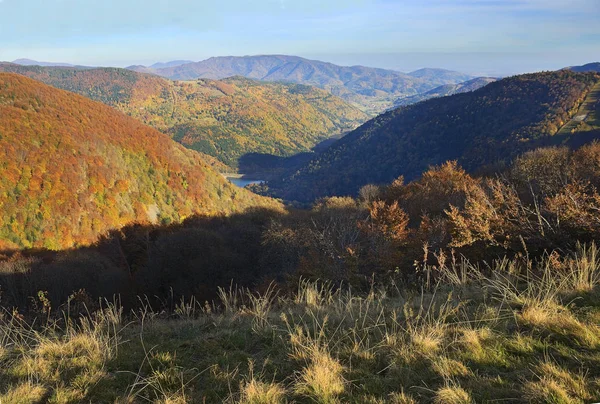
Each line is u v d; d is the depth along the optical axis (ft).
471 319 11.45
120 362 11.02
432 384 8.40
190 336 13.10
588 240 17.52
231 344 11.91
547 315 10.56
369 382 8.75
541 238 18.33
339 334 11.59
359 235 37.73
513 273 15.40
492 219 20.45
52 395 9.21
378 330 11.55
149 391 9.36
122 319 16.33
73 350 11.85
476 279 15.99
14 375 10.44
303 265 30.42
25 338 13.85
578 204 18.02
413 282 19.27
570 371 8.09
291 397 8.52
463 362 9.05
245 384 9.30
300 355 10.29
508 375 8.38
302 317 13.74
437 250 23.40
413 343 10.14
